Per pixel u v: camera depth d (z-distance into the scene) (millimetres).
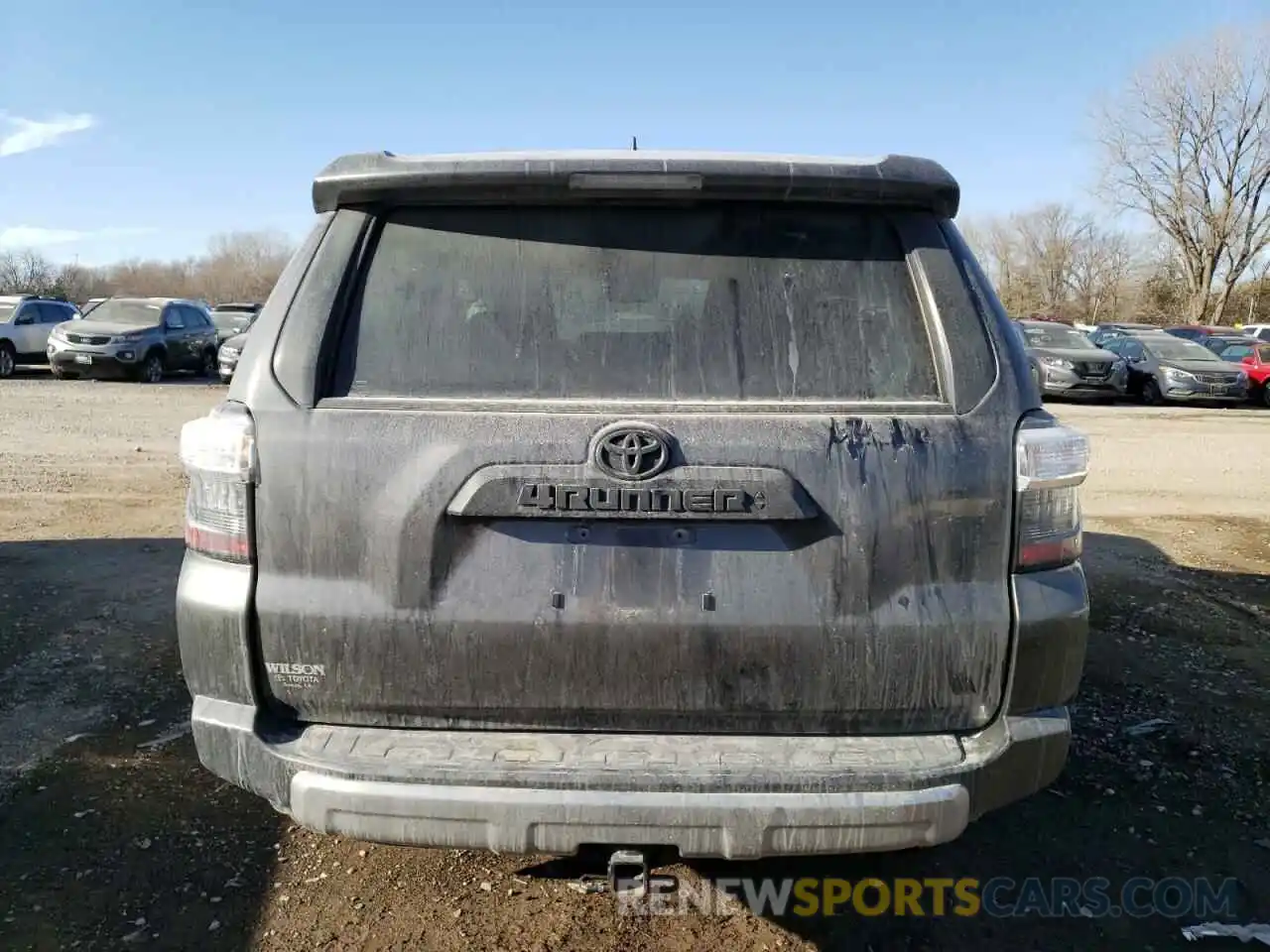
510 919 2674
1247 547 6957
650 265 2332
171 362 20297
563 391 2252
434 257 2340
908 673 2184
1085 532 7406
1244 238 51375
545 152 2348
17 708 3908
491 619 2156
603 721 2205
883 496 2154
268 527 2186
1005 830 3176
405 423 2160
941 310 2287
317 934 2594
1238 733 3895
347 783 2070
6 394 16016
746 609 2150
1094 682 4383
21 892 2721
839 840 2066
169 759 3520
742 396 2254
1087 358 19562
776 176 2258
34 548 6246
